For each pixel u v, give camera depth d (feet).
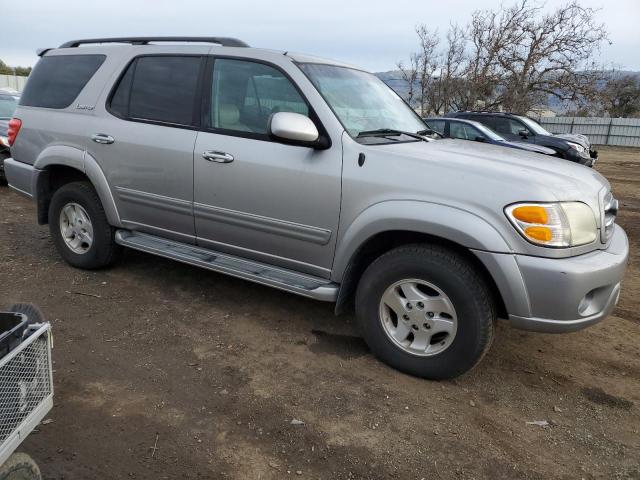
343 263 11.08
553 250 9.17
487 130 35.24
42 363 6.48
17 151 16.42
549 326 9.40
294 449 8.58
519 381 10.94
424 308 10.32
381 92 13.98
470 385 10.68
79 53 15.44
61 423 8.96
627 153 84.58
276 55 12.05
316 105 11.28
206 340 12.05
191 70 13.15
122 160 13.94
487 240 9.33
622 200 35.27
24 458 6.26
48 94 15.80
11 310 7.06
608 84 87.56
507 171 9.84
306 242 11.53
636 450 8.96
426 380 10.71
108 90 14.42
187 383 10.30
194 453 8.39
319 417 9.41
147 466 8.07
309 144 11.02
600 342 12.86
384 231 10.46
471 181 9.67
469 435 9.12
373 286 10.84
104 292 14.49
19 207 24.32
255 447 8.59
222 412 9.44
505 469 8.35
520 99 81.97
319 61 12.74
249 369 10.90
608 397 10.52
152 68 13.82
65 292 14.38
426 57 85.35
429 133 13.60
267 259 12.42
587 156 41.57
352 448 8.66
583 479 8.23
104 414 9.25
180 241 13.91
